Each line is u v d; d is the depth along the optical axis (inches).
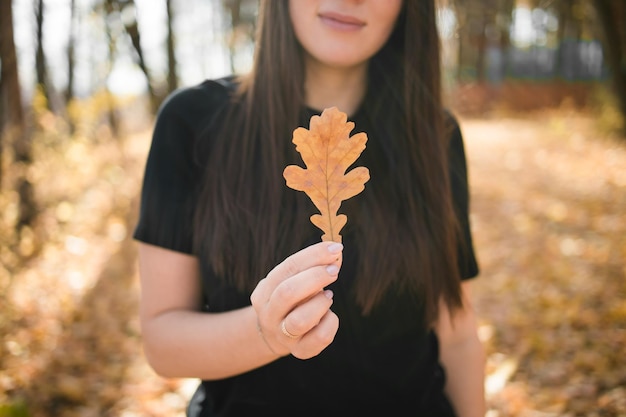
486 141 625.0
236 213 60.1
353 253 61.7
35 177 268.1
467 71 951.6
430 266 63.4
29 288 207.6
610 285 213.3
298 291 38.7
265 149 61.6
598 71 1030.4
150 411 141.8
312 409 61.1
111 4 316.5
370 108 68.3
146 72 335.0
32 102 282.7
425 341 64.7
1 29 237.5
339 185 38.9
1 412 83.5
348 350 60.8
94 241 269.9
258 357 49.9
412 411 64.1
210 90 66.2
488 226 306.7
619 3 445.1
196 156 63.1
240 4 500.4
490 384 150.4
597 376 152.9
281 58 62.7
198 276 62.8
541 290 212.8
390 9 61.9
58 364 159.3
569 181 400.8
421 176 65.6
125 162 409.7
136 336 180.1
